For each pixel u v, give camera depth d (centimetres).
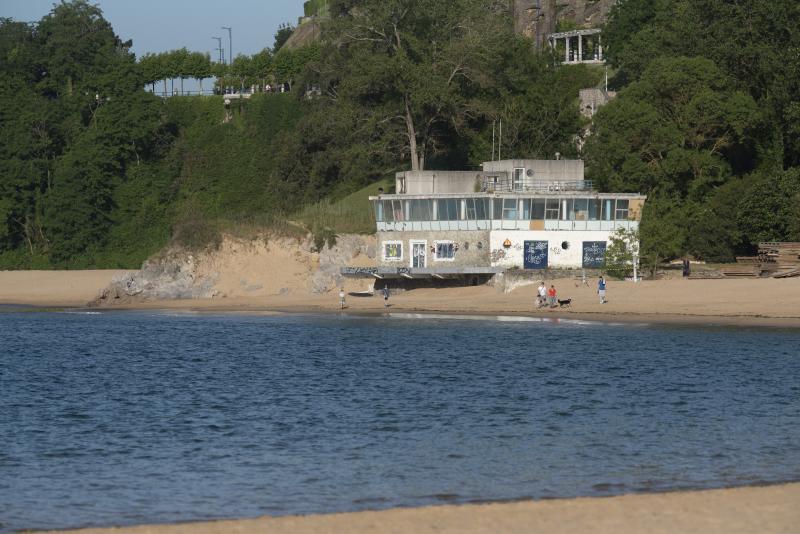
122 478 8219
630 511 6181
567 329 18025
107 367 15238
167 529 5991
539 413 10744
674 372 13250
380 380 13325
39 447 9512
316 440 9569
